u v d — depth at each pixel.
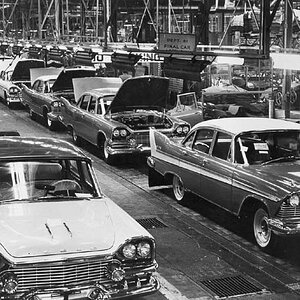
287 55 13.46
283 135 9.51
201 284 7.49
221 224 10.12
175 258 8.42
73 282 5.72
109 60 23.05
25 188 6.80
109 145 14.40
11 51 34.50
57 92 20.23
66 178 7.13
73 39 26.94
